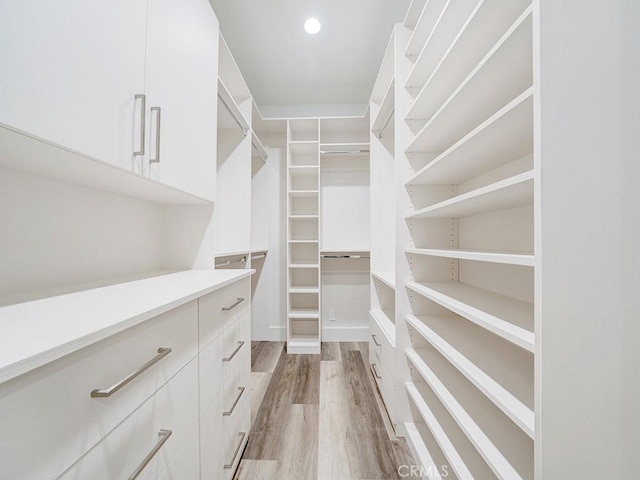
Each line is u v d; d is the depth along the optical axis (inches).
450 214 58.9
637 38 24.1
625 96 24.1
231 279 45.6
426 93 53.6
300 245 124.7
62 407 17.3
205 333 38.0
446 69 45.5
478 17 34.1
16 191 32.1
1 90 19.7
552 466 23.7
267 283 124.3
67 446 17.5
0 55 19.7
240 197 93.0
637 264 24.2
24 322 20.6
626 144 24.1
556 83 23.6
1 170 30.7
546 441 23.7
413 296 64.7
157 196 51.7
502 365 38.4
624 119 24.1
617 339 24.0
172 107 43.9
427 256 65.7
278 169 124.7
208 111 57.9
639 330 24.1
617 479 24.0
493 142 37.3
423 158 66.1
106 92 29.9
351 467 52.2
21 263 32.6
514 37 27.2
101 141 29.1
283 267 124.2
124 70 32.8
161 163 40.7
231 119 84.8
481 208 48.4
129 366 23.2
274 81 109.2
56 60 24.0
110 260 46.3
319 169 112.0
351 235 124.0
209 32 58.6
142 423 24.8
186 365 32.8
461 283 63.9
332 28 85.2
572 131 23.8
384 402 72.7
